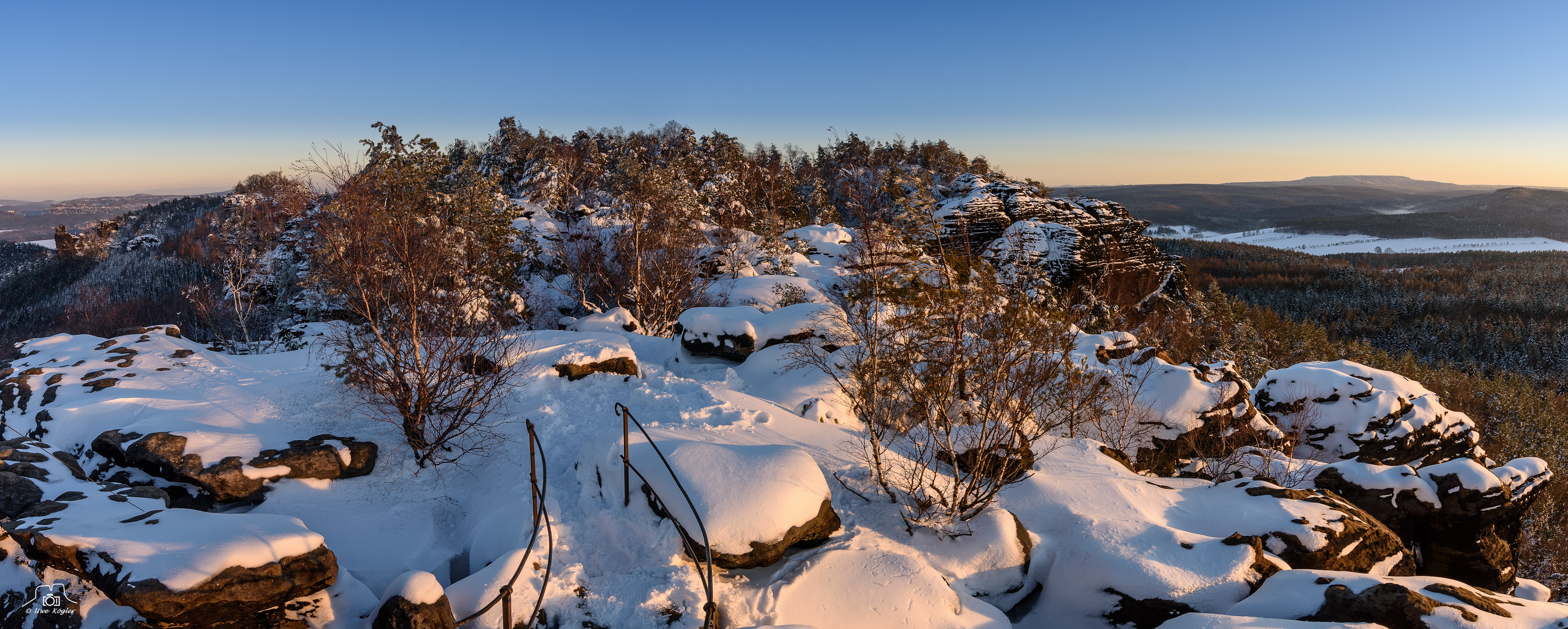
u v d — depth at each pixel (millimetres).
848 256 13211
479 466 9633
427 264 10586
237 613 5914
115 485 7449
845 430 11422
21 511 6566
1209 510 10109
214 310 29281
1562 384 94938
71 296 75188
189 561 5770
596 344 13102
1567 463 54406
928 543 8602
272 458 8523
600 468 8648
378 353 10039
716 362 15578
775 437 10812
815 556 7848
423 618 6113
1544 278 155750
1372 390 17938
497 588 6676
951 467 10984
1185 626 6812
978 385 10289
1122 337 17219
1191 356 38250
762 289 26594
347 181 12766
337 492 8719
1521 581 12656
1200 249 189625
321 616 6422
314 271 16547
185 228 119750
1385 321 121688
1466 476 12164
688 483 7906
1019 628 8328
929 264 11906
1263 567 8125
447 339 10141
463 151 62719
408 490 9039
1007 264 14383
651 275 27078
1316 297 136750
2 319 82625
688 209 32438
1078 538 8844
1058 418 13359
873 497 9352
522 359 12000
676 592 6934
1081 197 54656
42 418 9586
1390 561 9547
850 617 7141
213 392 10633
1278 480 13109
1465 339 114125
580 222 33594
